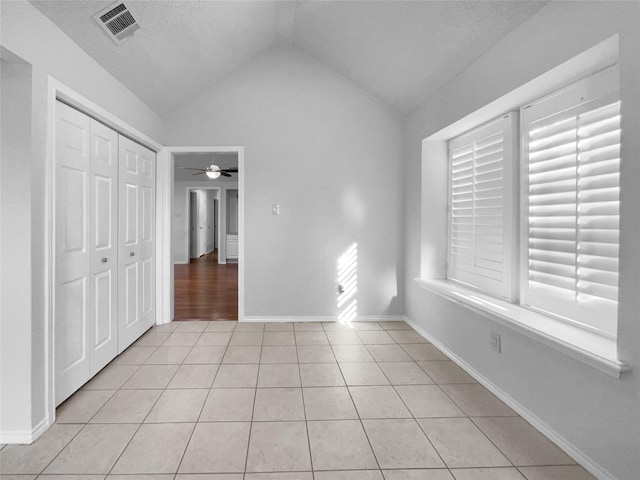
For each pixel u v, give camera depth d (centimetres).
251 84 402
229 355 314
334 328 389
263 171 405
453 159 343
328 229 410
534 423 205
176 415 218
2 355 189
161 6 240
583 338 177
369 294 415
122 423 209
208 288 616
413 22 259
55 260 218
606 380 158
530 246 235
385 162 411
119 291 310
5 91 185
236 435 198
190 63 328
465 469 171
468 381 265
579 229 195
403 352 322
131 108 313
